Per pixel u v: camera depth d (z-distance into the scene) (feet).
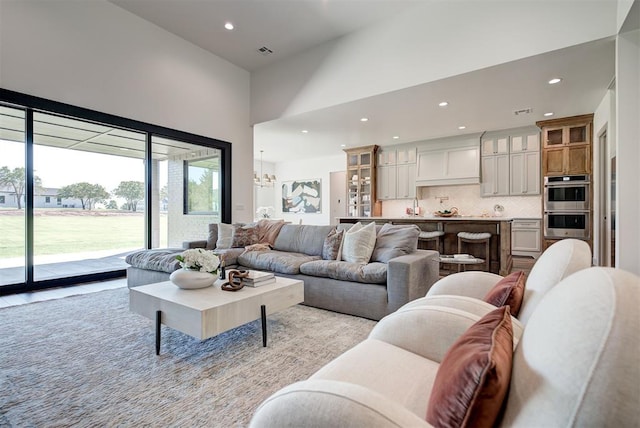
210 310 6.17
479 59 11.87
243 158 19.52
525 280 4.63
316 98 16.71
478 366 2.01
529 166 20.47
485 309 4.27
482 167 22.21
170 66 15.81
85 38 12.90
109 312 9.73
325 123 19.52
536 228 19.69
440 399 2.18
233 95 18.85
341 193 32.55
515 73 12.27
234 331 8.23
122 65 14.02
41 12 11.76
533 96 14.80
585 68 11.87
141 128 14.70
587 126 17.80
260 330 8.31
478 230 15.76
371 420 2.02
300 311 9.97
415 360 3.88
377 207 26.94
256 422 2.48
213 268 7.93
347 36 15.48
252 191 20.08
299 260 11.35
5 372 6.16
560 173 18.65
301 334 8.05
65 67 12.35
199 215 19.26
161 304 6.88
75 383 5.78
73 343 7.49
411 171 25.08
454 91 14.10
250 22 14.62
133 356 6.83
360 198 27.43
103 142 16.10
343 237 11.52
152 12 14.17
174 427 4.62
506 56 11.35
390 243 10.55
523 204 21.44
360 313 9.35
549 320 1.94
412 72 13.42
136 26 14.48
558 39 10.49
